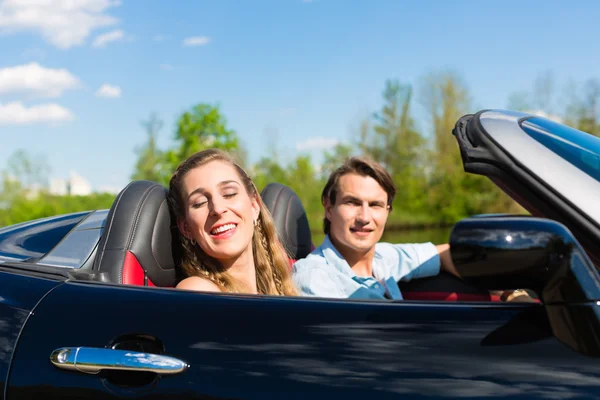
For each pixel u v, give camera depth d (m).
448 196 31.91
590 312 1.02
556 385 1.05
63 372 1.29
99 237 1.91
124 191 1.95
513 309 1.15
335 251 2.44
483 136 1.34
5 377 1.33
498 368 1.09
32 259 1.89
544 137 1.31
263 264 2.11
